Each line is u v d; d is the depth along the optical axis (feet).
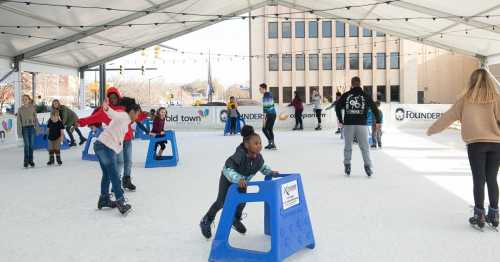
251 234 12.99
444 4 36.68
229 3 51.62
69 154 34.91
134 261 10.98
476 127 12.84
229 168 11.31
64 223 14.53
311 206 16.29
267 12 136.98
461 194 18.08
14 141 43.06
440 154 31.40
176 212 15.74
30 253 11.68
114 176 15.30
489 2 34.06
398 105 58.80
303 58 139.23
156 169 26.08
